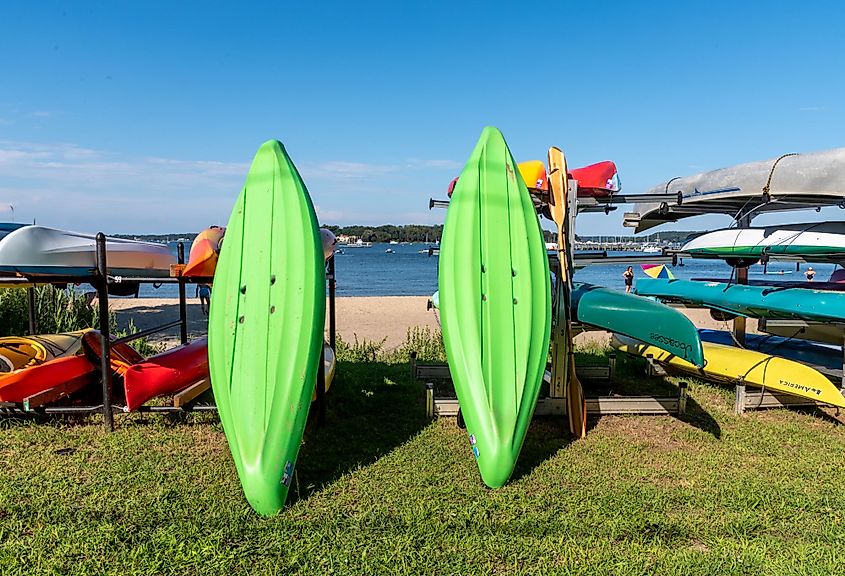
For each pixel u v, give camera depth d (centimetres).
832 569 292
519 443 405
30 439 469
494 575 288
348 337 1092
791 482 400
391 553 303
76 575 282
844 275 809
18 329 915
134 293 604
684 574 288
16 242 436
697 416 559
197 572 287
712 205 759
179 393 507
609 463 435
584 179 630
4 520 335
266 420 368
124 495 368
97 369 587
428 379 691
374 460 432
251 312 411
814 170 625
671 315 449
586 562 297
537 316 458
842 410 582
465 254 471
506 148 510
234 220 445
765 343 764
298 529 327
